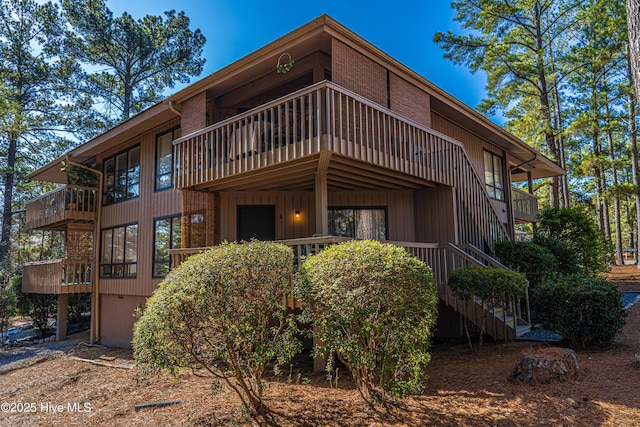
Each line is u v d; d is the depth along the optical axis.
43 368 10.01
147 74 23.67
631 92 18.28
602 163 17.50
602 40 18.64
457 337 8.71
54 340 14.87
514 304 7.39
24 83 20.34
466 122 11.37
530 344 6.84
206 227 9.28
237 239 9.45
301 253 6.83
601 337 6.22
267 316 4.94
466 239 9.13
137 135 12.06
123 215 12.43
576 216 13.43
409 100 8.63
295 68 8.66
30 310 16.36
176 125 10.60
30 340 15.27
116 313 12.41
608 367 5.20
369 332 4.42
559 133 18.00
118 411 5.55
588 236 13.20
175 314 4.37
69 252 13.94
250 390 5.08
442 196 9.03
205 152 8.25
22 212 21.56
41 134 21.31
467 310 7.46
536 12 18.66
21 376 9.45
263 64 8.18
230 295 4.54
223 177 7.70
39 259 24.31
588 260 12.81
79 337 14.91
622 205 31.02
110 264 12.83
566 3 18.89
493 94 20.34
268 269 4.97
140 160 11.95
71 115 21.25
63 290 12.61
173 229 10.34
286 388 5.68
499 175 13.95
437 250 7.86
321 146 6.05
